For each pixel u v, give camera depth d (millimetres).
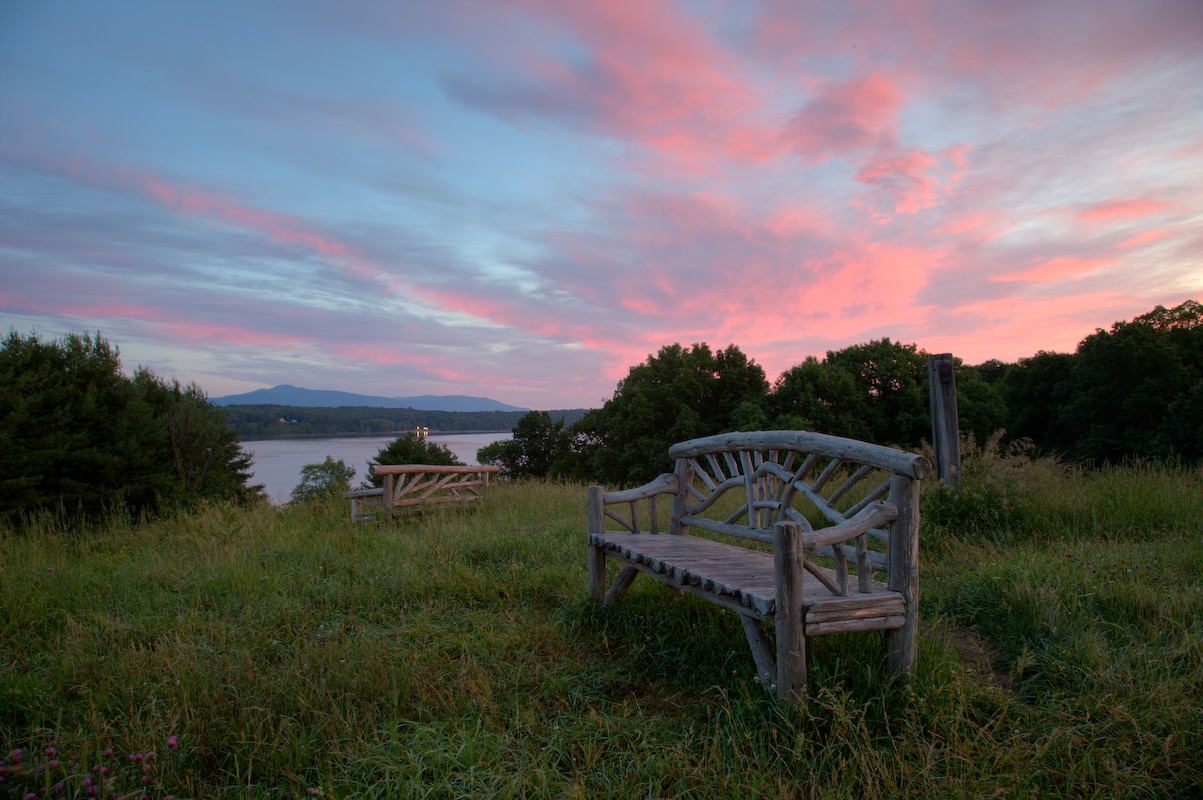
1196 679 3283
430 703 3492
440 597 5379
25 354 14516
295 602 5133
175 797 2705
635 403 26312
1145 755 2797
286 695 3473
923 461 3359
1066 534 6570
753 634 3461
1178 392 28750
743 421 23484
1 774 2645
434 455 33094
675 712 3537
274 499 11406
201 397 22781
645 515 9109
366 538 7770
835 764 2795
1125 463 9258
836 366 25469
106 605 5195
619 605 4957
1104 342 30766
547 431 38000
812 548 3197
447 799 2705
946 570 5730
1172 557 5273
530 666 4016
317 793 2645
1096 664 3520
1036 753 2785
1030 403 37438
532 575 5910
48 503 13461
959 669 3432
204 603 5293
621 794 2701
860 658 3574
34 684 3516
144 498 15875
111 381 15945
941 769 2809
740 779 2744
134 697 3436
